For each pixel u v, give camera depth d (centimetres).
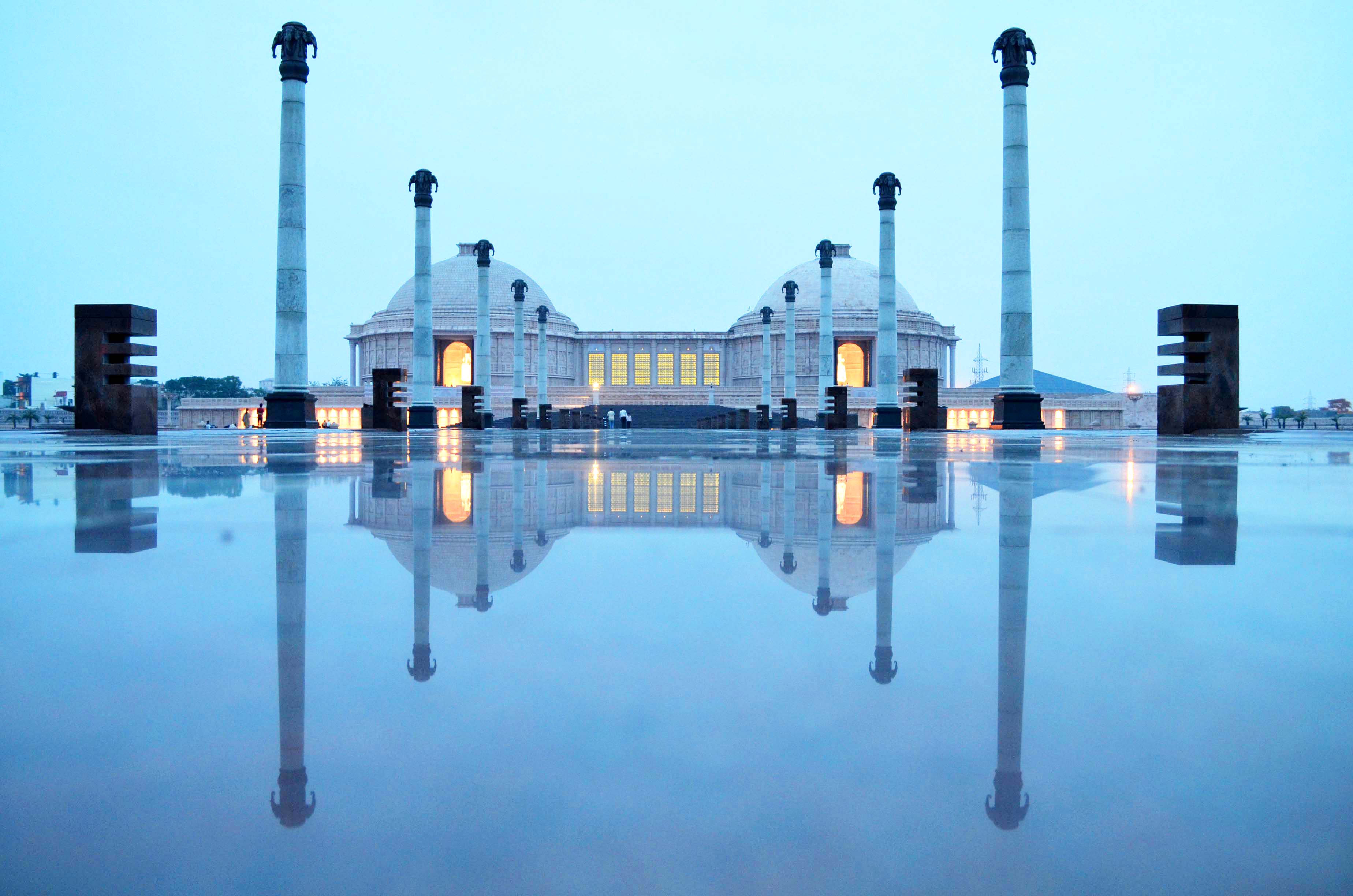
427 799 106
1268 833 99
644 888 84
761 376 9581
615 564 284
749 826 101
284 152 2842
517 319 5662
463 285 10656
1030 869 91
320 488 573
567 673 162
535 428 5941
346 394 8331
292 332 2867
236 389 16238
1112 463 874
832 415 4362
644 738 128
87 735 130
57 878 88
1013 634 191
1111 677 159
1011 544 323
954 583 249
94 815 104
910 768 117
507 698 147
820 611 214
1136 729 133
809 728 133
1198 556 296
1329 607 217
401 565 279
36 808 106
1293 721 135
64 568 271
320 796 108
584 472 756
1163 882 87
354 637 188
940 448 1441
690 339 10825
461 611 215
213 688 153
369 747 124
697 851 94
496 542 330
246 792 110
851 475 713
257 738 129
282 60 2839
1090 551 308
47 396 10312
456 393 8681
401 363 10019
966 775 114
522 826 101
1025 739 127
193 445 1467
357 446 1520
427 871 88
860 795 108
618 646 182
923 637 189
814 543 329
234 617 207
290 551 308
